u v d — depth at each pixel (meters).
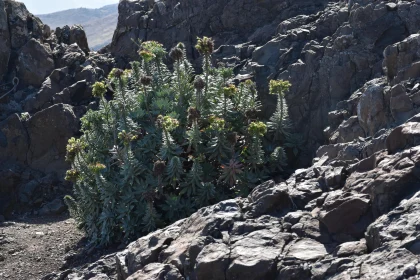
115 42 16.98
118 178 9.55
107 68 16.20
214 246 5.27
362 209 5.26
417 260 4.18
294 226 5.42
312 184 6.39
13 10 15.76
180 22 15.92
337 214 5.29
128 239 9.08
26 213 13.09
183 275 5.43
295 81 10.94
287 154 10.35
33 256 9.64
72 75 15.34
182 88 10.37
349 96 10.25
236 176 8.98
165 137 9.15
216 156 9.39
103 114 10.42
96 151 10.12
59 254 9.63
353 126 8.77
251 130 9.10
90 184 9.80
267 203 5.93
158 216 8.77
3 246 10.23
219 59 13.58
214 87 10.33
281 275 4.78
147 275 5.45
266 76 11.56
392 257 4.32
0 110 14.60
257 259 4.89
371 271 4.29
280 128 10.15
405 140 5.96
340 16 11.57
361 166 6.25
